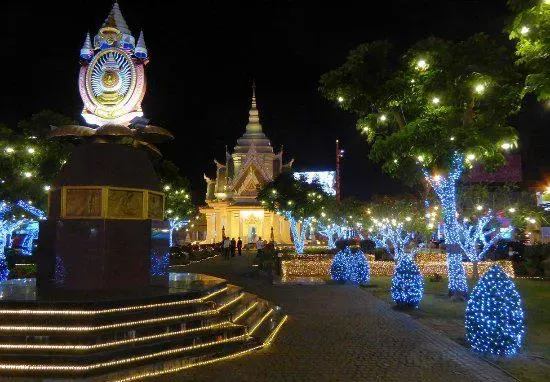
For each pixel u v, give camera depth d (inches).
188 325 423.5
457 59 652.7
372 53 706.8
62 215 494.0
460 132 653.3
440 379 359.6
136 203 510.3
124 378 350.0
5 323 373.7
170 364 375.6
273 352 433.1
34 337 359.3
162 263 527.2
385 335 502.0
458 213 888.3
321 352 433.4
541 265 1141.7
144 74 579.2
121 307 403.5
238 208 2785.4
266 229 2783.0
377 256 1352.1
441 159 698.2
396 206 1147.9
